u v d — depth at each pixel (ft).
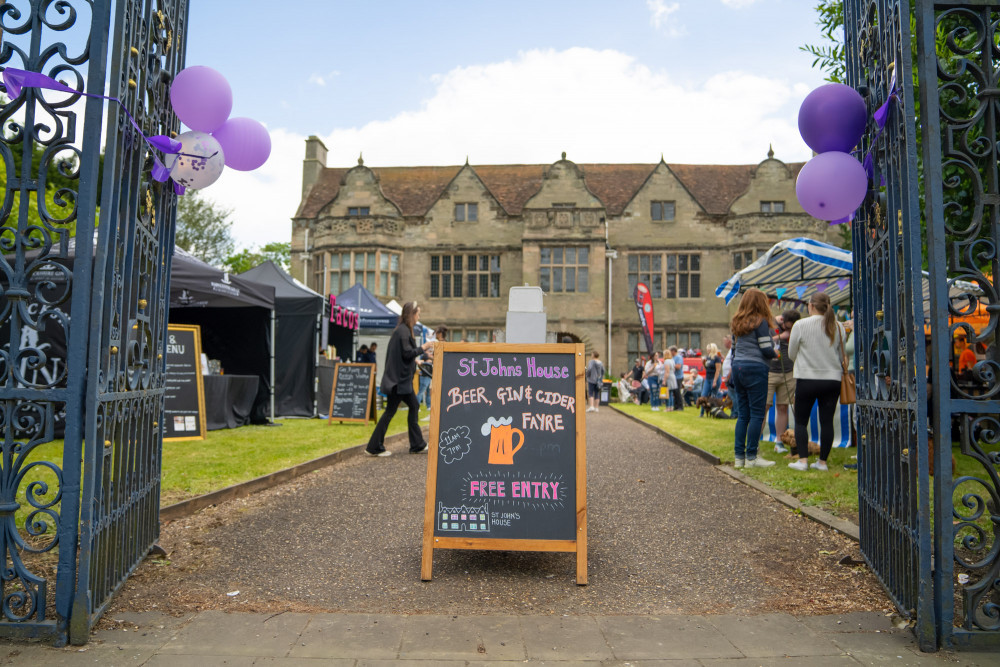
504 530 12.18
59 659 8.50
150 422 12.26
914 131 9.36
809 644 9.15
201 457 23.45
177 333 29.19
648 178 98.43
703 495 18.67
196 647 8.90
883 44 10.65
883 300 10.85
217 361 40.01
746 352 22.29
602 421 48.83
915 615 9.53
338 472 22.34
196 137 11.41
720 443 29.12
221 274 33.42
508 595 11.17
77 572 9.46
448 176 107.04
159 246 12.04
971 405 9.07
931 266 9.16
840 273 32.48
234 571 12.13
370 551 13.55
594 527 15.51
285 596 10.95
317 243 97.71
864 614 10.20
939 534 9.05
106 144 9.04
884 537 11.03
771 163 96.32
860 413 12.62
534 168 107.65
